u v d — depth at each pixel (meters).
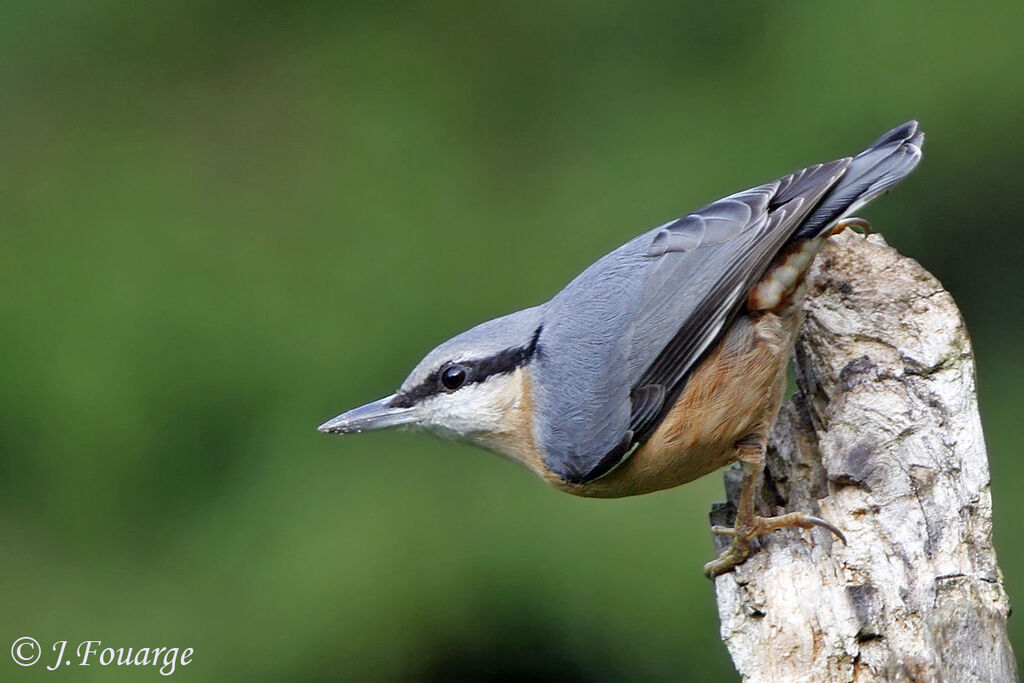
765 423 6.84
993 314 12.70
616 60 13.77
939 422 6.25
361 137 13.39
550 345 7.21
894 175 6.69
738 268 6.71
